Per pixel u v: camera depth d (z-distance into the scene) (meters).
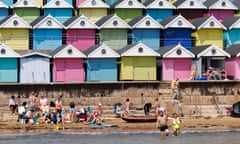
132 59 73.69
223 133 57.09
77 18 77.56
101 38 78.69
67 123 61.34
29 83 66.06
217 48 75.12
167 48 75.62
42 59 71.25
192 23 82.38
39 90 65.94
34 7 80.94
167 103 66.88
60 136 54.53
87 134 55.62
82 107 66.50
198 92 69.00
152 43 79.69
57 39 77.81
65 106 66.19
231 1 90.12
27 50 75.31
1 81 70.38
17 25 76.00
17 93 65.50
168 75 74.06
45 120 61.41
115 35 79.00
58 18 82.00
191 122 63.16
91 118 62.09
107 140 52.62
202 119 65.56
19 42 76.88
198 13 84.88
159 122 54.84
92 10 82.81
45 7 81.06
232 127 59.97
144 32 79.56
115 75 73.38
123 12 83.00
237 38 82.75
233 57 76.19
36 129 57.78
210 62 76.19
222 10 85.56
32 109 62.38
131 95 68.25
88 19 77.94
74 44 78.06
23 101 65.56
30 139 53.06
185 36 80.44
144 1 87.94
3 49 69.88
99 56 72.19
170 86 69.31
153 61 74.19
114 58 73.31
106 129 57.91
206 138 54.03
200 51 75.38
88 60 72.50
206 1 88.56
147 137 54.41
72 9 82.56
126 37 79.25
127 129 57.94
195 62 75.31
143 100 68.44
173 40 80.19
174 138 53.94
